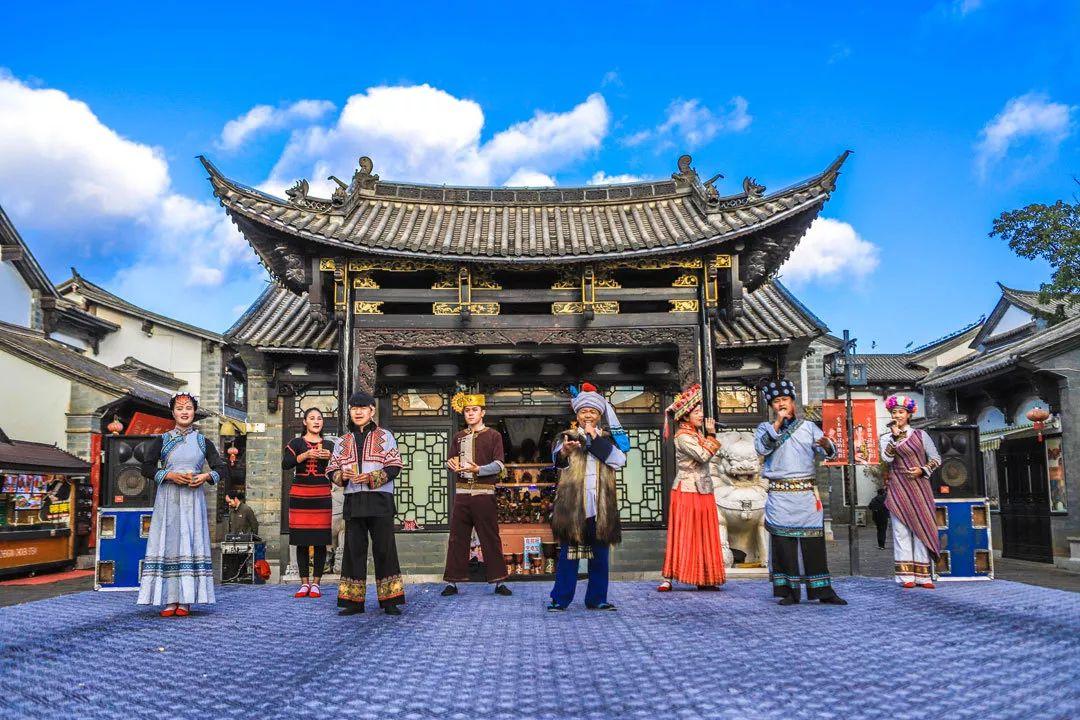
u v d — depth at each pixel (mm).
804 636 5293
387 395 12867
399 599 6781
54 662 4762
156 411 20734
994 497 16250
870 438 14273
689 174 12250
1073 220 13430
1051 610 6246
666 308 11438
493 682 4137
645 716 3496
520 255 10766
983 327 26969
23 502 14328
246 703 3795
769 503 7094
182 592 6543
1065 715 3410
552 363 12695
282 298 16578
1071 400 13102
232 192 10836
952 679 4062
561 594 6680
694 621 5980
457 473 8148
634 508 12445
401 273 11359
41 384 17297
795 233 11492
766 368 15250
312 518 8266
